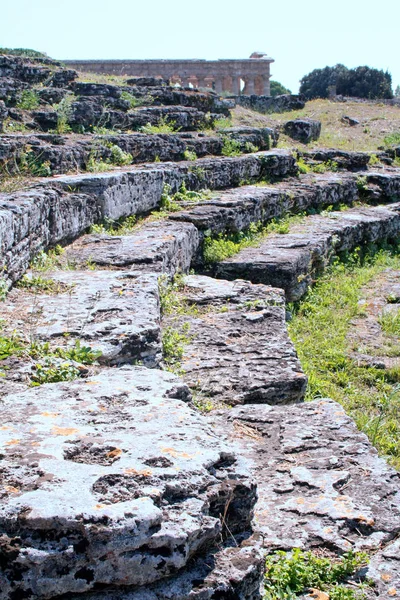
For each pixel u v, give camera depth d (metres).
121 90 19.27
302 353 8.74
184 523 2.79
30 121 14.27
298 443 4.79
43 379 4.65
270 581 3.58
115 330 5.68
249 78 39.66
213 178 14.48
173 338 6.75
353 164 20.08
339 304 10.93
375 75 55.34
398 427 6.82
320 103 31.78
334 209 16.59
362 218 15.16
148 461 3.03
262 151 18.83
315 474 4.40
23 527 2.66
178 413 3.52
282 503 4.14
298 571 3.61
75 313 6.09
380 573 3.65
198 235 11.19
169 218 11.53
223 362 6.32
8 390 4.39
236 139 18.73
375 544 3.83
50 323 5.82
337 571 3.65
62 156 11.55
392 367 8.36
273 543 3.84
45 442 3.14
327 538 3.86
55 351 5.18
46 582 2.62
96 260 8.43
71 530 2.65
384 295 11.59
